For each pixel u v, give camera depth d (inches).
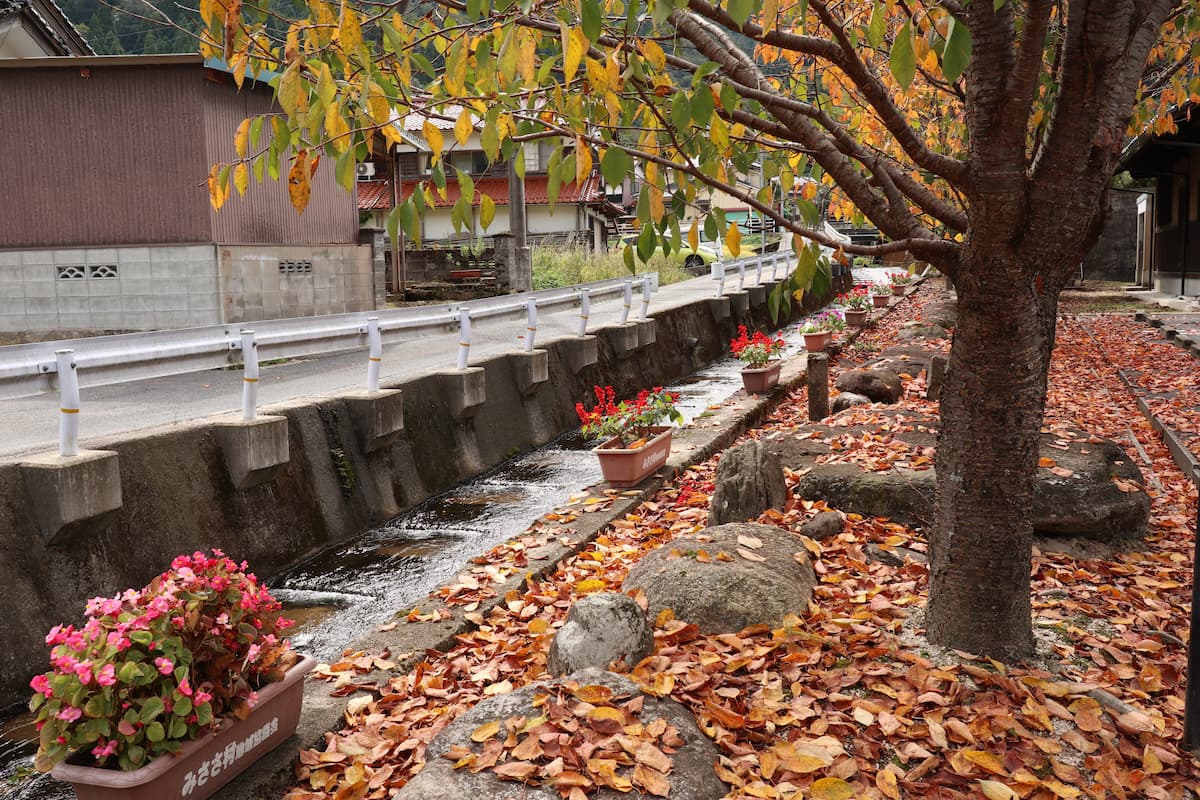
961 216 152.7
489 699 152.4
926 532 250.1
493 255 978.1
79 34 712.4
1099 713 146.7
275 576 285.0
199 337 279.9
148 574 243.6
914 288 1305.4
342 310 684.7
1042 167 139.9
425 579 276.4
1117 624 189.3
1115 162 145.2
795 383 592.4
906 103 285.1
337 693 181.3
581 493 348.8
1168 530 258.1
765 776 134.2
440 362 505.4
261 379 446.0
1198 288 890.1
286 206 623.8
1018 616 166.4
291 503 305.6
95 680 128.2
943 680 155.9
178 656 133.6
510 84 98.9
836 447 315.6
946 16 119.0
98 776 126.9
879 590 207.6
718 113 126.8
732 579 192.5
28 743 182.9
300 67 106.3
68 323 563.8
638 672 163.2
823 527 243.3
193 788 136.8
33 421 321.1
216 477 277.7
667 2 98.0
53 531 215.8
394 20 117.6
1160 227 1037.2
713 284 1149.1
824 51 126.6
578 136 107.9
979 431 159.5
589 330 603.8
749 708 153.4
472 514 353.1
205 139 542.9
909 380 514.6
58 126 549.0
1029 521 163.9
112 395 388.5
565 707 143.3
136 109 542.6
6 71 542.0
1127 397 459.5
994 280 148.1
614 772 129.0
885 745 142.2
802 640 175.5
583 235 1457.9
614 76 103.7
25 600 208.2
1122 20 126.5
